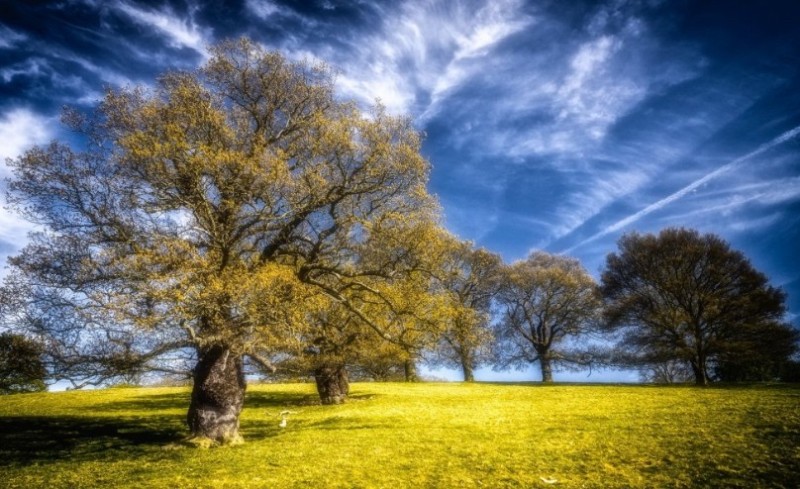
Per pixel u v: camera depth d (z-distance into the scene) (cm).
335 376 3069
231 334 1471
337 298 1925
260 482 1113
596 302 5328
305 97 1969
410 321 2016
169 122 1581
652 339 4541
